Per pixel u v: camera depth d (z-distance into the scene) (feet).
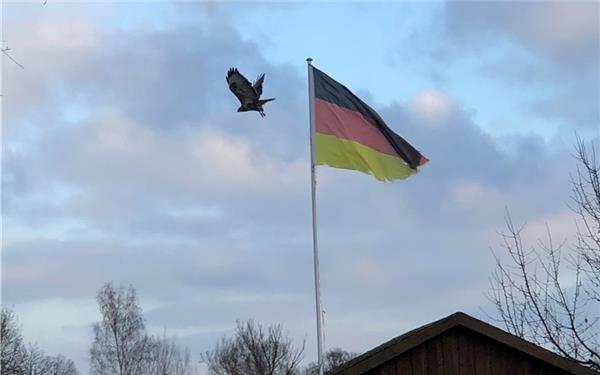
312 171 49.37
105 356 171.73
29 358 171.83
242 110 46.73
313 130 49.96
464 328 44.50
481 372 44.09
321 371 44.93
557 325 52.54
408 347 43.55
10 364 147.33
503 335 43.70
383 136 51.85
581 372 43.04
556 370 44.06
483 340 44.57
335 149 50.03
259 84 46.55
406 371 44.14
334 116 50.62
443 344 44.50
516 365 44.24
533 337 52.70
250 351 177.99
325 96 50.85
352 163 50.21
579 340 51.80
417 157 52.75
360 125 51.24
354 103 51.47
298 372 176.65
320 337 45.60
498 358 44.34
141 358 175.52
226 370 181.06
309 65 51.01
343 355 195.31
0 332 147.54
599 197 52.70
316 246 47.75
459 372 44.09
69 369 191.52
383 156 51.26
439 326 43.73
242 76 46.52
